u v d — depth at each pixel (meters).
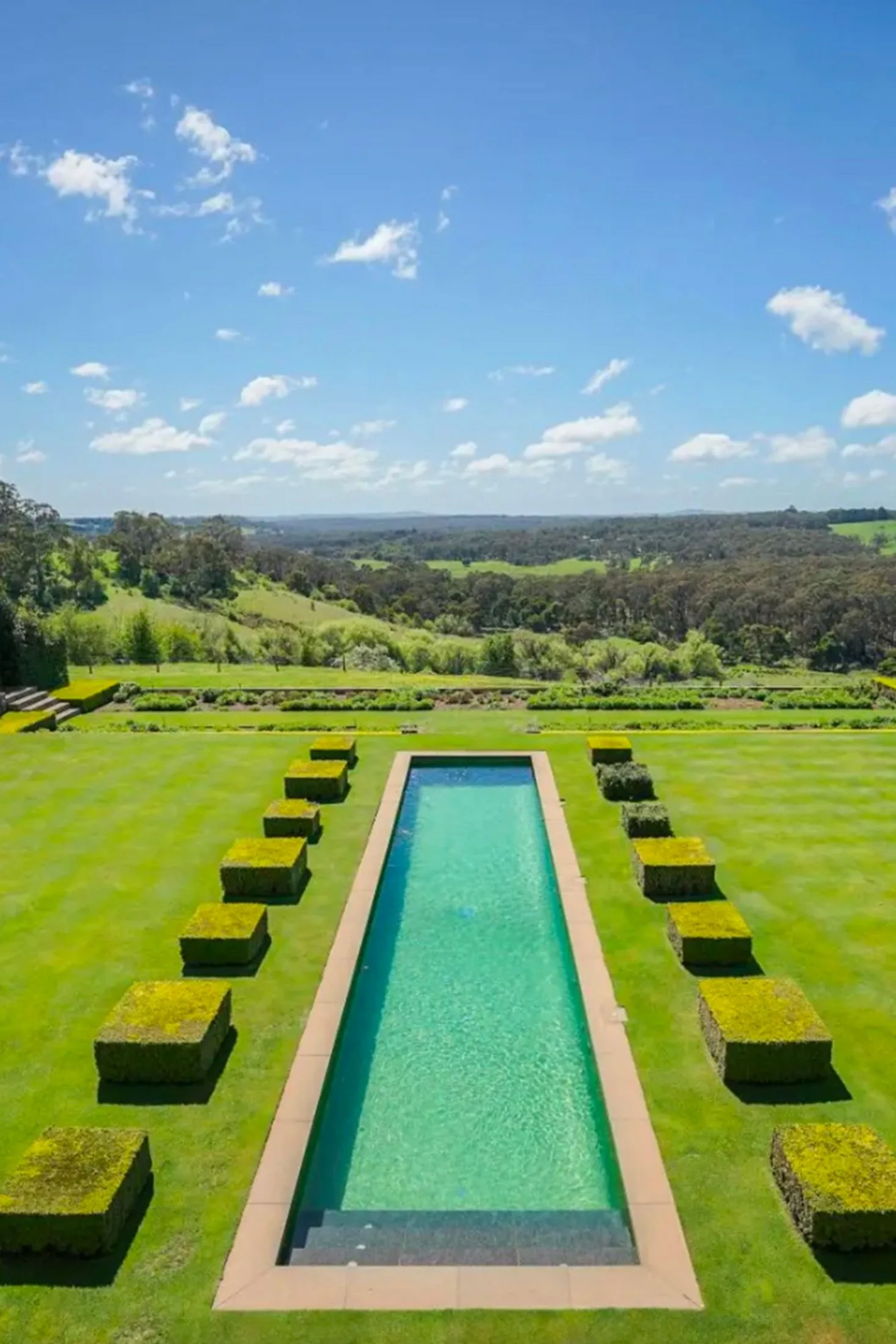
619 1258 8.54
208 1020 11.02
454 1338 7.46
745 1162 9.38
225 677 46.09
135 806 20.64
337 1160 10.02
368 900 15.70
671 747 26.03
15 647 35.84
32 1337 7.44
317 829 19.06
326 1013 12.16
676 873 15.55
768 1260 8.15
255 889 15.77
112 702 36.97
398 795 21.56
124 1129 9.22
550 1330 7.51
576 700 34.22
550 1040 12.34
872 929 14.36
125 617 66.38
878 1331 7.45
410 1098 11.09
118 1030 10.77
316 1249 8.70
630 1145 9.62
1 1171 9.23
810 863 17.05
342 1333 7.50
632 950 13.88
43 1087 10.65
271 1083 10.77
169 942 14.22
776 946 13.88
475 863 18.48
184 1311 7.69
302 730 30.02
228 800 21.11
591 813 20.11
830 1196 8.17
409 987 13.69
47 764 24.28
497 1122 10.68
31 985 12.93
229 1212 8.77
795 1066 10.50
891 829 18.81
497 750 25.59
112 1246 8.26
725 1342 7.38
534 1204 9.38
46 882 16.44
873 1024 11.77
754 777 22.72
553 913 16.19
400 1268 8.22
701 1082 10.68
